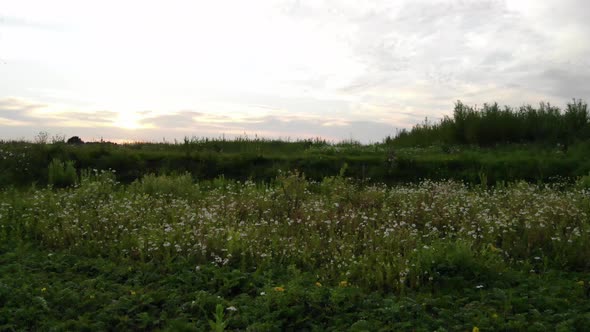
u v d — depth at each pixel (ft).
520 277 22.33
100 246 27.55
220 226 30.86
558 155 54.60
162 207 36.47
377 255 24.97
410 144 79.05
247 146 70.90
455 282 21.59
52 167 48.34
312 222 30.96
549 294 20.13
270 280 21.74
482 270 22.50
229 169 53.67
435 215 32.48
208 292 20.04
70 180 47.65
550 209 32.01
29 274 22.71
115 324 18.08
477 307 18.67
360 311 18.61
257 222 32.60
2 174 47.98
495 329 16.81
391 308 18.12
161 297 19.89
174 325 17.04
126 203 35.63
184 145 70.64
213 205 35.86
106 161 53.11
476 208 33.37
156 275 22.58
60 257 25.54
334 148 68.28
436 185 43.62
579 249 25.64
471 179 48.96
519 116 70.13
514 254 26.08
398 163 52.54
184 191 42.42
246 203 36.81
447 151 64.59
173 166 53.78
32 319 17.97
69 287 21.13
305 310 18.69
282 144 75.41
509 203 35.40
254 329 16.78
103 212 32.96
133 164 53.52
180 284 21.59
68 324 17.42
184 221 30.86
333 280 22.72
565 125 66.95
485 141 68.28
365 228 30.04
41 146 54.03
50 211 34.81
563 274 23.35
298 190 41.06
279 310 18.13
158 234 27.81
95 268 24.03
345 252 25.32
